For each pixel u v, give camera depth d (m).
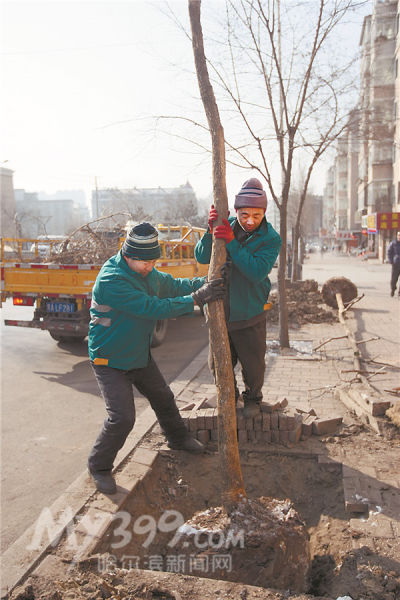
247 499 3.12
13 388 6.48
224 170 3.19
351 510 3.24
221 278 3.14
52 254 9.34
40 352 8.55
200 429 4.38
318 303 13.22
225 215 3.16
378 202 42.28
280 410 4.46
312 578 2.85
